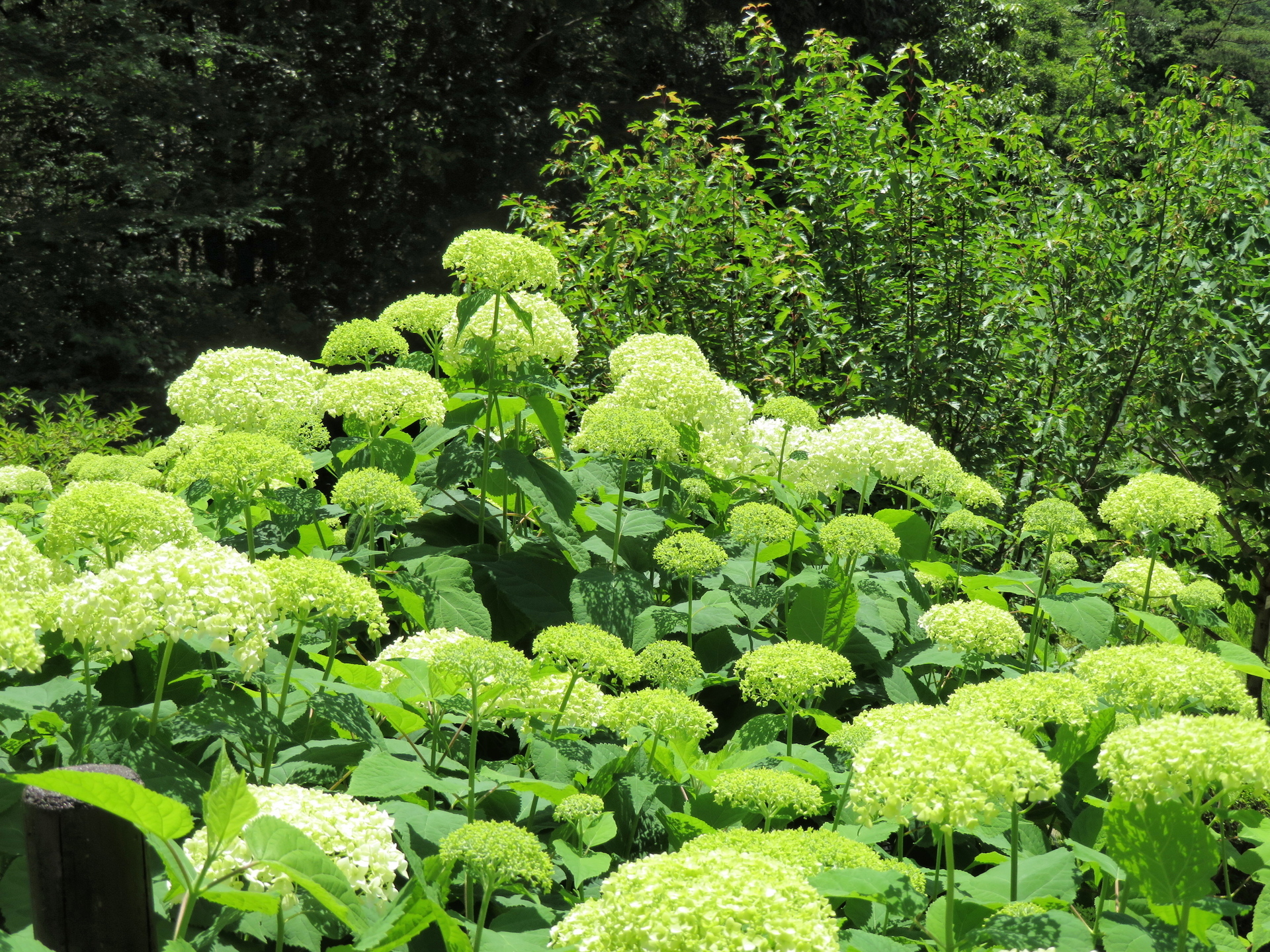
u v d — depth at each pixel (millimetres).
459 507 4133
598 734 3049
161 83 17594
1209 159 6879
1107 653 2592
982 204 7031
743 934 1438
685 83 22812
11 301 16578
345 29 19578
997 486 7023
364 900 1780
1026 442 6977
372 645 3523
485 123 20219
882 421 4461
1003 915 1918
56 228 16953
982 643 3078
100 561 2842
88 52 16828
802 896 1536
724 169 7184
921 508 5578
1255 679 5598
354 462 3920
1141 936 2000
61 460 7938
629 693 2701
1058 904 2127
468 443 4145
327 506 3814
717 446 4520
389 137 19641
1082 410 6816
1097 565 6336
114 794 1363
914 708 2363
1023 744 1854
